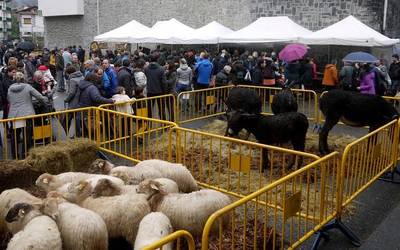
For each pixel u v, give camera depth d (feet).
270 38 53.98
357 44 49.67
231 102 35.09
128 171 21.83
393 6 67.36
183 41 63.31
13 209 16.69
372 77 45.60
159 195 18.52
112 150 32.22
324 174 19.47
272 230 19.89
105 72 40.75
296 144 27.99
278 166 29.55
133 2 97.19
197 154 31.83
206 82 49.42
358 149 22.66
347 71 50.90
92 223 16.29
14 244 15.03
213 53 79.05
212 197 18.19
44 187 21.08
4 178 24.36
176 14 89.92
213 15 83.97
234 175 27.81
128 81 41.09
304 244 20.11
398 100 43.34
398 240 20.80
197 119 44.27
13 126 29.60
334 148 34.22
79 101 34.55
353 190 23.17
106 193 19.08
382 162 26.78
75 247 16.14
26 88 31.35
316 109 42.75
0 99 34.68
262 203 22.33
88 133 32.65
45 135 29.78
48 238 15.35
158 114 43.19
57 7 113.09
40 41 238.07
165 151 32.60
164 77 42.19
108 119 31.37
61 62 68.64
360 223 22.49
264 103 50.96
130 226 17.71
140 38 66.95
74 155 27.71
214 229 18.42
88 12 107.76
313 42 51.88
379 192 26.63
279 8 74.59
